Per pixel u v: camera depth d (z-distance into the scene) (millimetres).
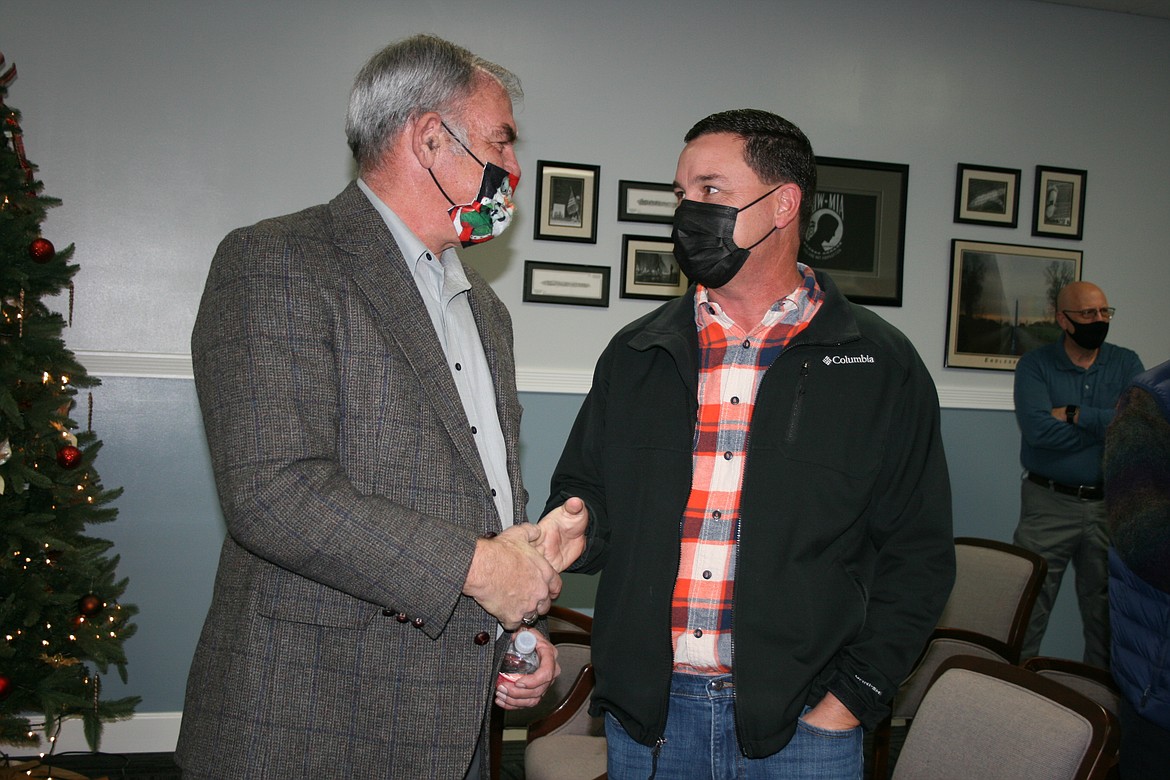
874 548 1518
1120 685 1526
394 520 1113
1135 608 1497
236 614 1201
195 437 3562
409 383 1233
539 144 3842
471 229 1351
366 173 1346
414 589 1106
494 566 1147
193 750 1184
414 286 1292
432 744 1202
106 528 3488
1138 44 4426
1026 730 1460
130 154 3496
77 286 3471
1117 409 1520
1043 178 4305
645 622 1427
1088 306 3750
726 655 1410
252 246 1198
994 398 4242
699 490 1459
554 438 3889
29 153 3412
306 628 1181
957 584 3025
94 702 2764
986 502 4242
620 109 3912
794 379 1438
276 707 1158
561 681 2502
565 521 1395
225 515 1124
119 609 2998
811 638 1355
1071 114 4352
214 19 3553
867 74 4141
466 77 1318
